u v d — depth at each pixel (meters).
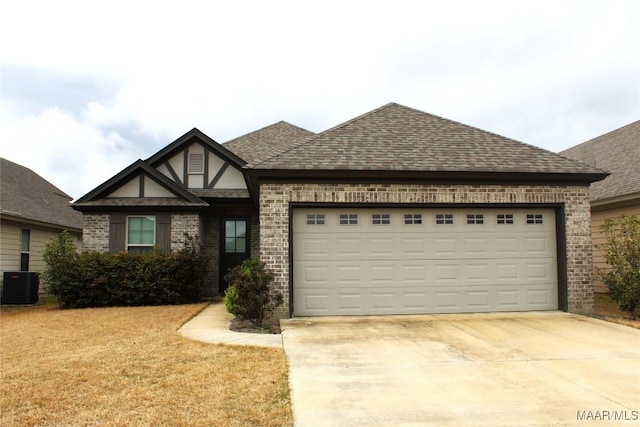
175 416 4.38
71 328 9.05
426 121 12.22
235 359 6.33
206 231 15.43
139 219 14.36
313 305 9.69
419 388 5.20
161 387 5.21
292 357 6.45
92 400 4.81
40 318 10.55
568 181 10.22
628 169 14.32
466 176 9.81
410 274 9.92
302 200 9.66
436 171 9.60
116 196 14.45
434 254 10.00
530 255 10.22
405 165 9.70
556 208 10.34
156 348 7.04
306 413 4.46
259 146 18.12
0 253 14.75
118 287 12.88
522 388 5.20
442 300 9.95
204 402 4.74
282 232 9.59
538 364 6.12
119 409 4.57
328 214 9.87
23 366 6.12
